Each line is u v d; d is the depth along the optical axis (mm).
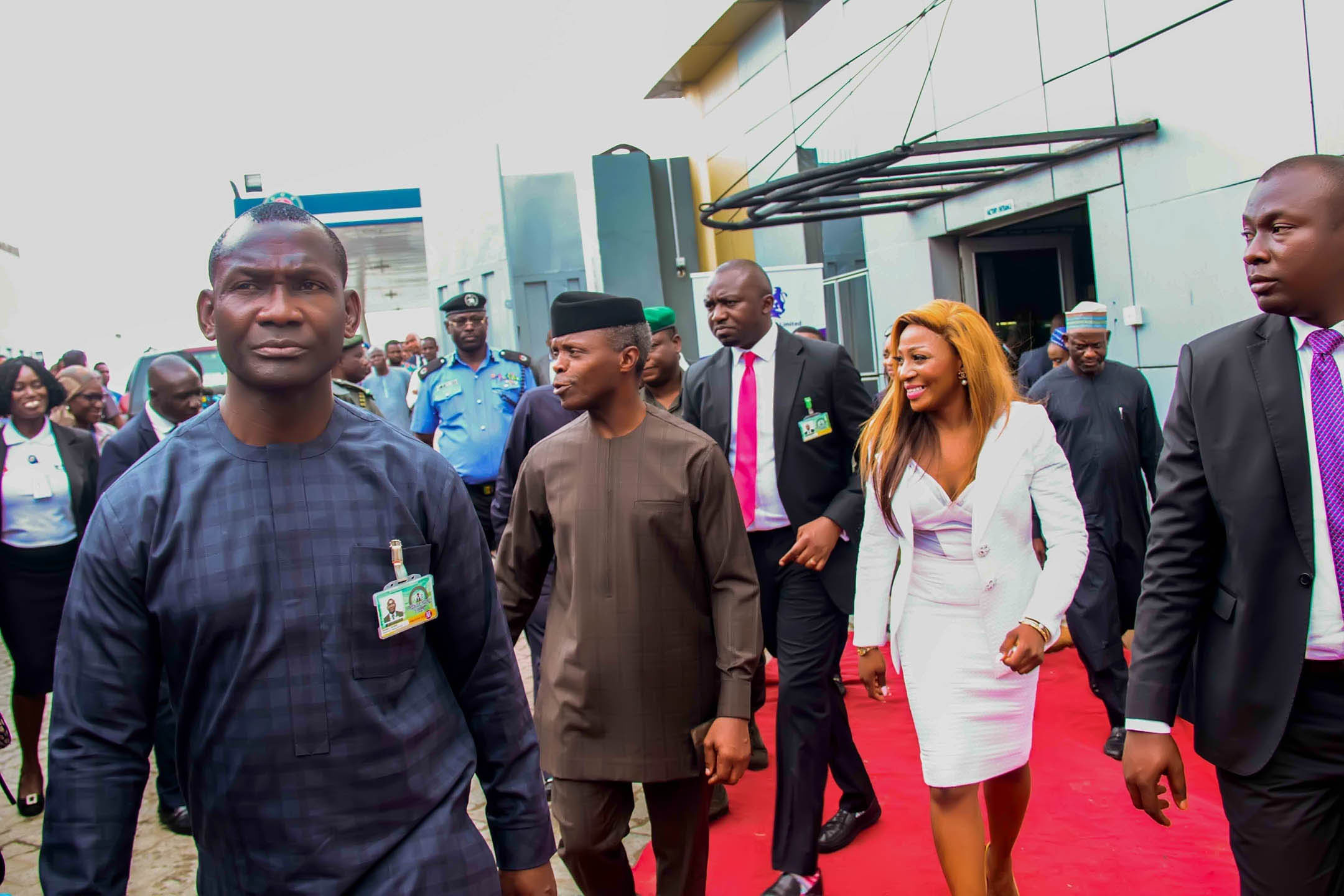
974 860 2514
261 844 1482
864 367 10383
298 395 1524
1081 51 6625
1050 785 3791
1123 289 6512
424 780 1565
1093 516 4281
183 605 1453
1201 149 5816
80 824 1392
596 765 2539
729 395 3508
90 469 4504
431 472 1657
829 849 3426
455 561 1681
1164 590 2084
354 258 13367
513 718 1772
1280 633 1923
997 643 2600
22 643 4297
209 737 1485
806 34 10531
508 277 11633
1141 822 3447
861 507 3270
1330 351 1898
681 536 2564
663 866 2676
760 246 12508
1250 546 1946
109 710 1449
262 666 1463
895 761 4191
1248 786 1989
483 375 5691
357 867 1486
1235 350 2016
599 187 12695
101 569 1452
